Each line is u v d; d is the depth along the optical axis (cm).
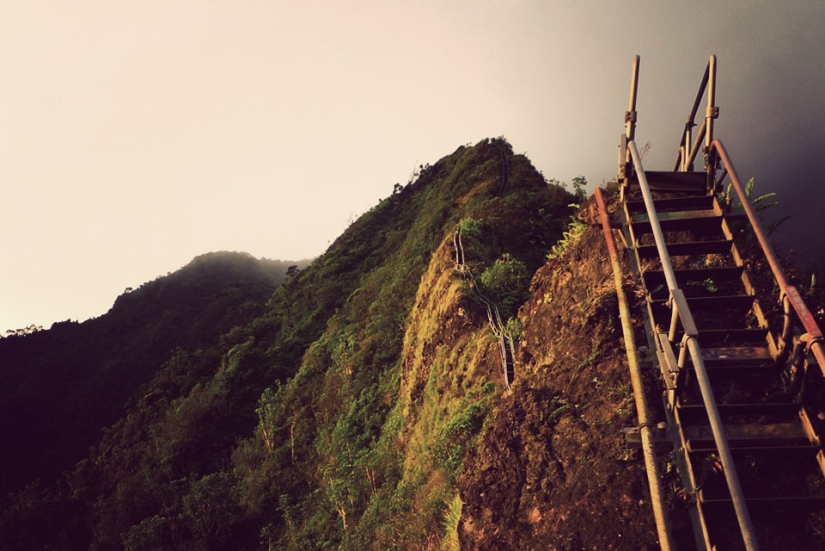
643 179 562
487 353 1398
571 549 483
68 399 5981
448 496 1022
